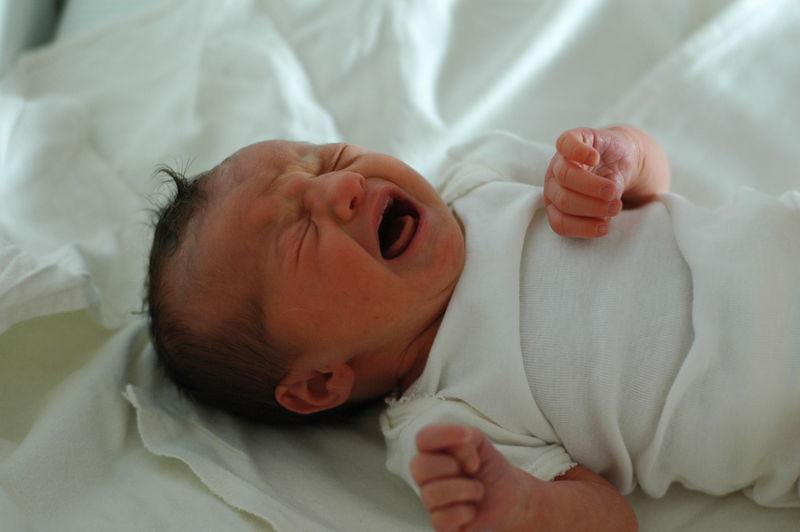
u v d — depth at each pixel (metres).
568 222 1.00
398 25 1.51
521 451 0.97
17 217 1.30
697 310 0.95
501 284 1.00
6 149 1.39
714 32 1.42
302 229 0.98
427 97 1.49
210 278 1.02
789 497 0.99
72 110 1.46
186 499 0.96
